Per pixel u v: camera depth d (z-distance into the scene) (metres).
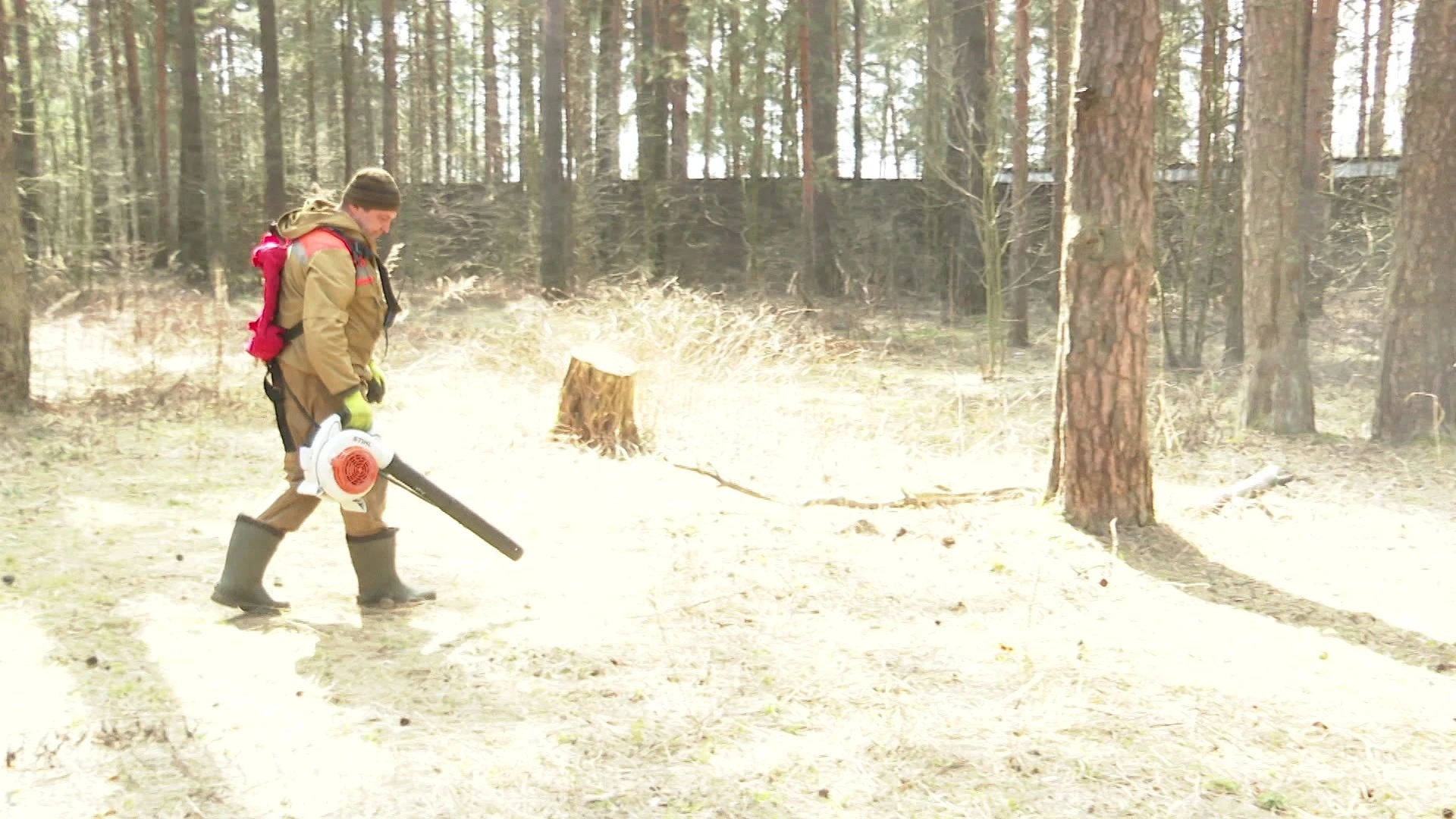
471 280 13.28
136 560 4.78
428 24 30.33
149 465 6.74
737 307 12.43
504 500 6.19
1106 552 5.19
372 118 28.03
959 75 18.12
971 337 15.69
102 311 13.93
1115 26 5.23
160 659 3.68
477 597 4.46
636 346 9.57
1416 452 7.99
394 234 19.98
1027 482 6.90
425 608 4.30
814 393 10.51
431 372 10.45
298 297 3.93
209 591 4.41
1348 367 12.69
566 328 10.98
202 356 11.27
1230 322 12.82
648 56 21.03
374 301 4.05
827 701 3.45
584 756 3.05
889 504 6.19
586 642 3.95
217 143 25.20
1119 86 5.26
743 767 3.01
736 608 4.34
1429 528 5.88
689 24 23.72
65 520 5.41
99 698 3.35
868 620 4.27
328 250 3.86
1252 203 8.86
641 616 4.25
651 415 8.45
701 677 3.63
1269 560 5.23
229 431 7.88
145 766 2.92
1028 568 4.96
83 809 2.70
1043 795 2.88
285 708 3.32
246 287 19.33
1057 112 14.94
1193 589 4.73
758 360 10.09
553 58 16.88
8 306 7.86
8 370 7.88
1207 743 3.19
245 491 6.23
